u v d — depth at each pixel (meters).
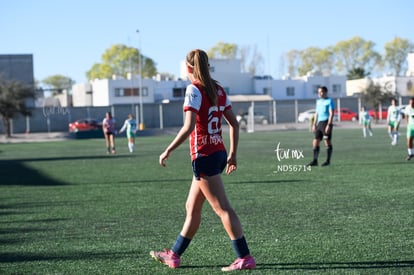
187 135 14.77
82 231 22.39
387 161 49.94
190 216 16.11
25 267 16.97
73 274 16.09
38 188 38.38
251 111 147.75
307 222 22.81
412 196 29.06
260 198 29.89
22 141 127.94
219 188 15.30
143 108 166.88
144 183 39.22
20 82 142.75
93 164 58.56
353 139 90.31
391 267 15.88
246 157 60.38
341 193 30.80
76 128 150.62
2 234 22.16
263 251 18.05
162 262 16.67
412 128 49.88
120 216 25.75
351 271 15.58
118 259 17.62
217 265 16.64
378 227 21.41
